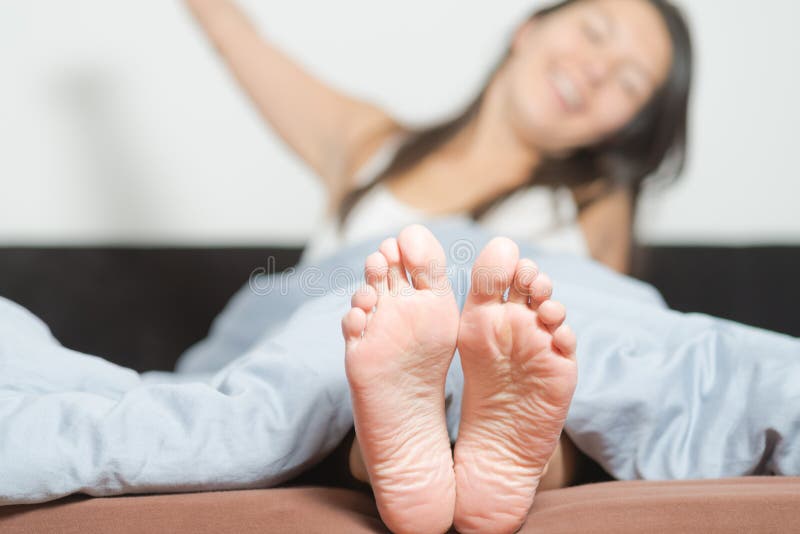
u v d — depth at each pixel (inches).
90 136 89.7
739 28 91.9
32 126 89.0
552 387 30.5
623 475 39.9
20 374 37.3
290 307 67.6
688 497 30.7
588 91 88.7
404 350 30.6
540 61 89.7
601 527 29.5
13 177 88.9
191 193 90.6
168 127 90.2
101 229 89.8
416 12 91.0
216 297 85.5
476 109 90.0
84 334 83.2
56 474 31.6
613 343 39.9
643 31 89.7
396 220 87.3
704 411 39.0
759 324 86.3
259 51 90.7
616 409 37.5
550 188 88.8
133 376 41.7
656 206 90.7
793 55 92.4
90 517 31.4
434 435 31.9
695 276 87.5
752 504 30.1
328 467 39.5
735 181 91.9
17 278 83.0
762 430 37.3
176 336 84.4
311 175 90.3
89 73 89.6
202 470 33.3
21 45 88.7
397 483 31.2
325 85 91.2
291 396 34.9
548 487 39.3
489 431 32.1
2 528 31.9
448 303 31.2
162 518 30.9
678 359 39.8
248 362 36.9
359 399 30.9
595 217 89.0
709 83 91.7
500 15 90.8
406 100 91.1
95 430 32.6
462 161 89.5
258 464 34.0
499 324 30.6
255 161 90.6
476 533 32.4
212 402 34.2
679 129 90.9
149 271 85.0
